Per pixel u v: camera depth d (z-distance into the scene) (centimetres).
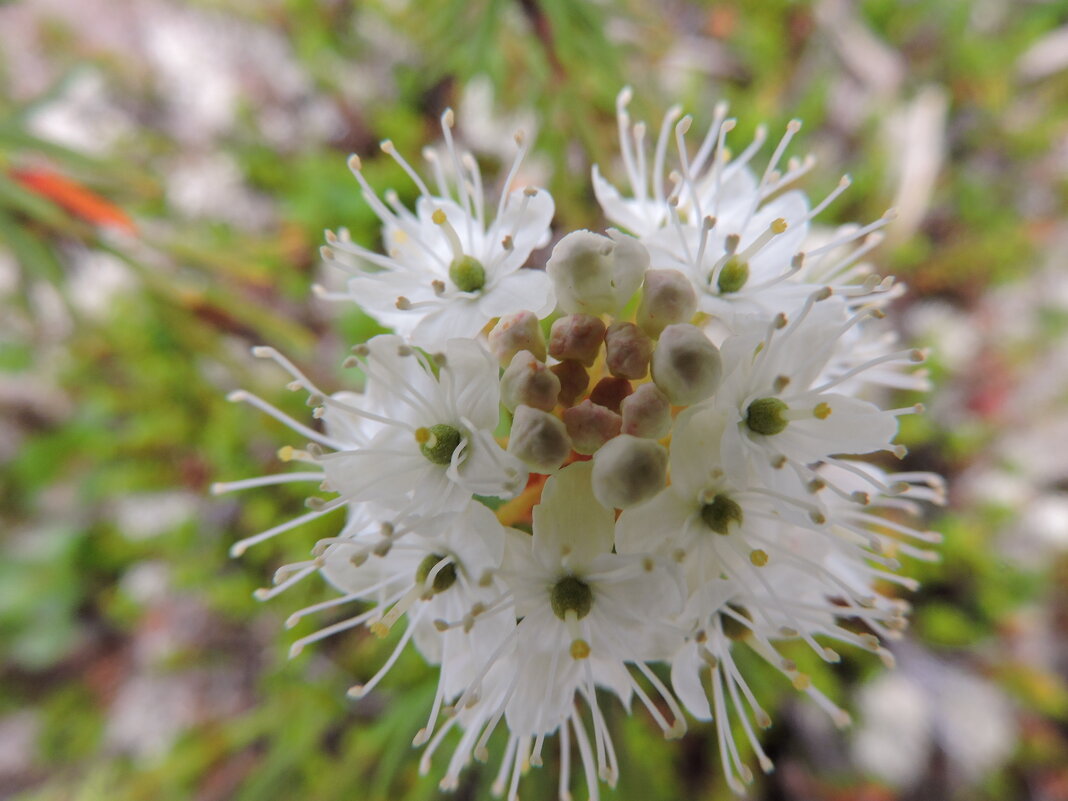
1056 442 9
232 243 7
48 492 9
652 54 7
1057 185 9
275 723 8
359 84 9
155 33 10
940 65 9
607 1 6
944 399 9
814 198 8
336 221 8
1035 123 9
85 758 9
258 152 9
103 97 9
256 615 8
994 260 9
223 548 8
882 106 9
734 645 6
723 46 9
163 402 8
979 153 9
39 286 7
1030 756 8
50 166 6
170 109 9
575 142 7
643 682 7
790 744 8
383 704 8
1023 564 8
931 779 8
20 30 10
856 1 9
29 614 9
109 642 9
